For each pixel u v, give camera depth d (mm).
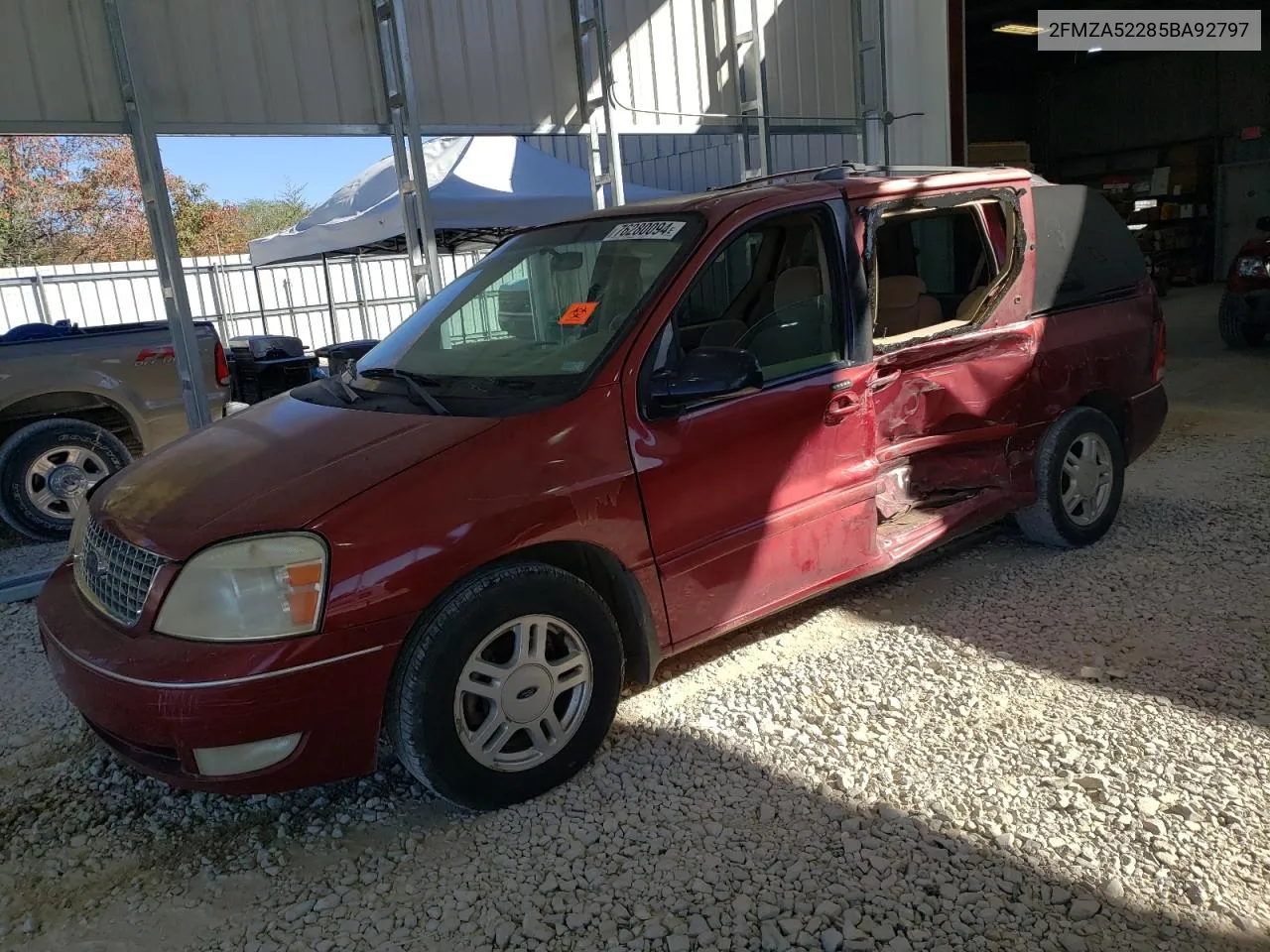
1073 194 4633
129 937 2545
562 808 2938
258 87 6379
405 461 2848
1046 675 3525
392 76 6863
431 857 2768
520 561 2938
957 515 4246
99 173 23703
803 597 3658
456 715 2805
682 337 3949
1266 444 6613
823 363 3654
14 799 3258
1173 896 2387
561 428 3023
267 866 2805
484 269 4082
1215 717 3162
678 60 8344
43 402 6555
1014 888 2449
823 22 9375
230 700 2531
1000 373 4230
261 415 3568
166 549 2715
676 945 2332
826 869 2568
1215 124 21984
